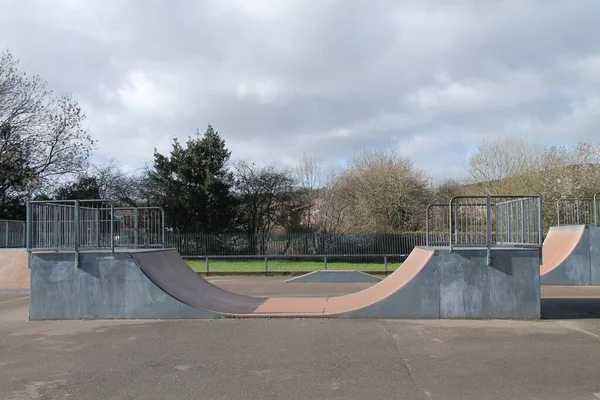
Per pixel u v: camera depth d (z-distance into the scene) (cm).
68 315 927
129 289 918
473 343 692
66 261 934
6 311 1062
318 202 3416
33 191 2816
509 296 869
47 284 935
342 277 1734
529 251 870
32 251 954
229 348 683
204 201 3153
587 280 1477
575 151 2995
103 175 3394
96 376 564
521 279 870
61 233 995
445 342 700
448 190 3947
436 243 1127
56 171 2891
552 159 3045
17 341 754
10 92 2638
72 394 504
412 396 481
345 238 2805
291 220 3366
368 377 544
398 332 766
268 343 707
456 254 877
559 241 1634
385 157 3791
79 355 662
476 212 1036
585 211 1898
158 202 3175
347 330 785
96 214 1109
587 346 672
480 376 543
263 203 3372
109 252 927
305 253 2820
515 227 991
